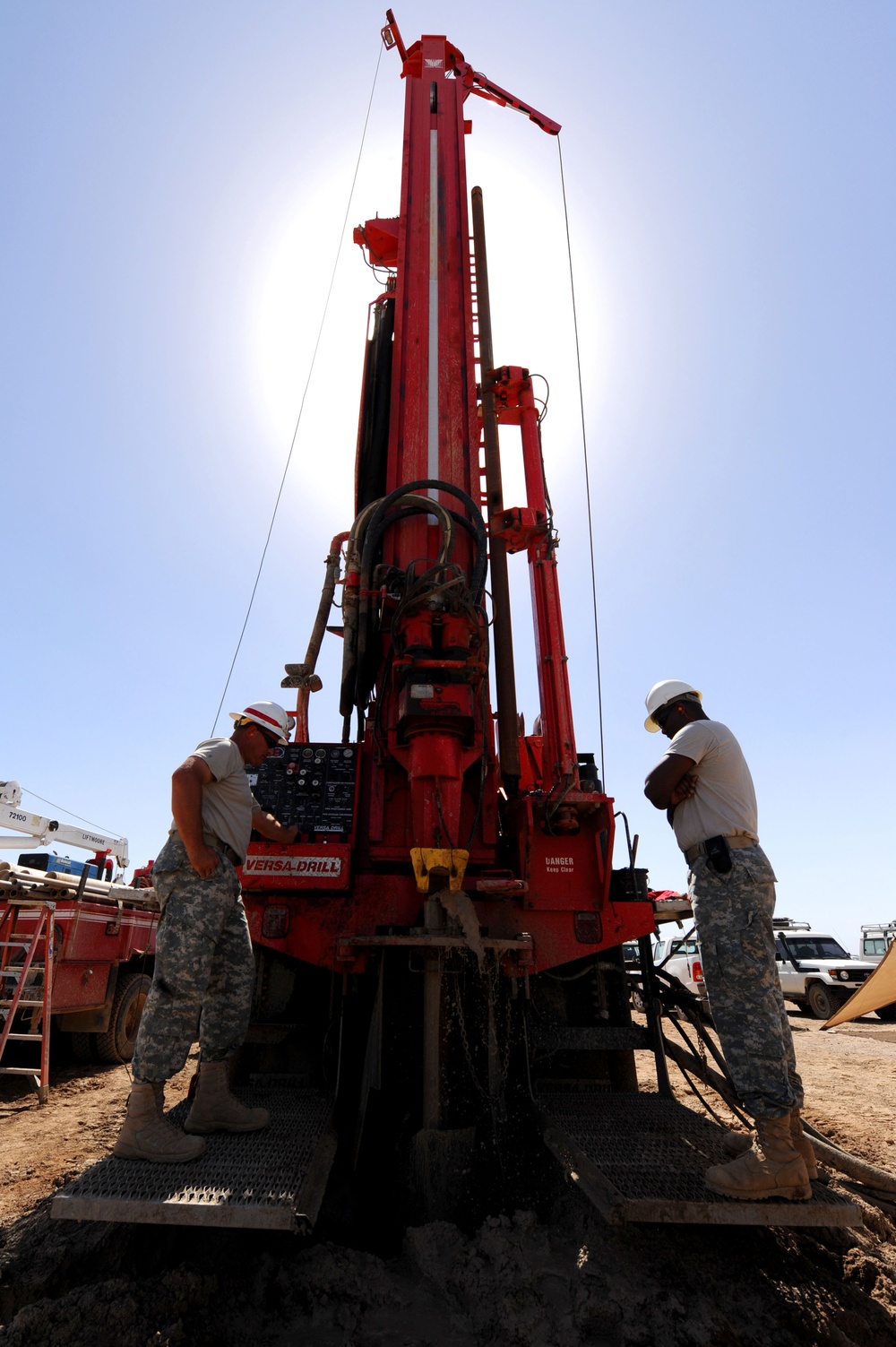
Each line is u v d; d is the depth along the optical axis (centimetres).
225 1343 216
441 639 401
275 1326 227
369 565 426
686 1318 220
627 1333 213
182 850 299
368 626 442
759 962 266
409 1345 216
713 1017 271
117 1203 229
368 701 459
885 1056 837
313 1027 389
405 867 411
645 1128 317
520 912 405
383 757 420
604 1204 247
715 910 274
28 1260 246
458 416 488
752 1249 263
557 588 484
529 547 495
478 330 529
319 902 395
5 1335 205
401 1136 329
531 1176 315
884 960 453
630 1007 411
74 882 692
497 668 449
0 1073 593
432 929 333
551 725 446
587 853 421
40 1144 457
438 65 621
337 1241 289
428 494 461
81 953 686
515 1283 236
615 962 407
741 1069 258
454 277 527
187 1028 281
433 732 383
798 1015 1426
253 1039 379
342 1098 357
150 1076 271
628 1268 243
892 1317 237
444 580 408
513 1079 358
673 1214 239
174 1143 266
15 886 611
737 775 291
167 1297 225
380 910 392
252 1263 258
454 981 343
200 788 296
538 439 515
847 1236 285
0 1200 348
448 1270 253
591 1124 323
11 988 643
